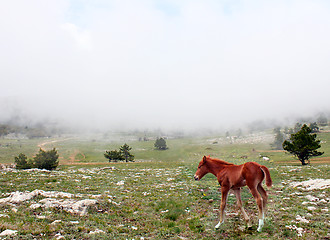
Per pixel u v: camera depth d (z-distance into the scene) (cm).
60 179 2406
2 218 1043
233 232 1041
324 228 1014
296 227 1046
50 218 1112
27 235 896
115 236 977
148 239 977
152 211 1403
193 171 3372
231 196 1712
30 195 1443
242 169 1068
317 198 1514
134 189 2103
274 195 1716
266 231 1023
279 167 3856
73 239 909
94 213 1265
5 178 2295
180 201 1622
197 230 1072
